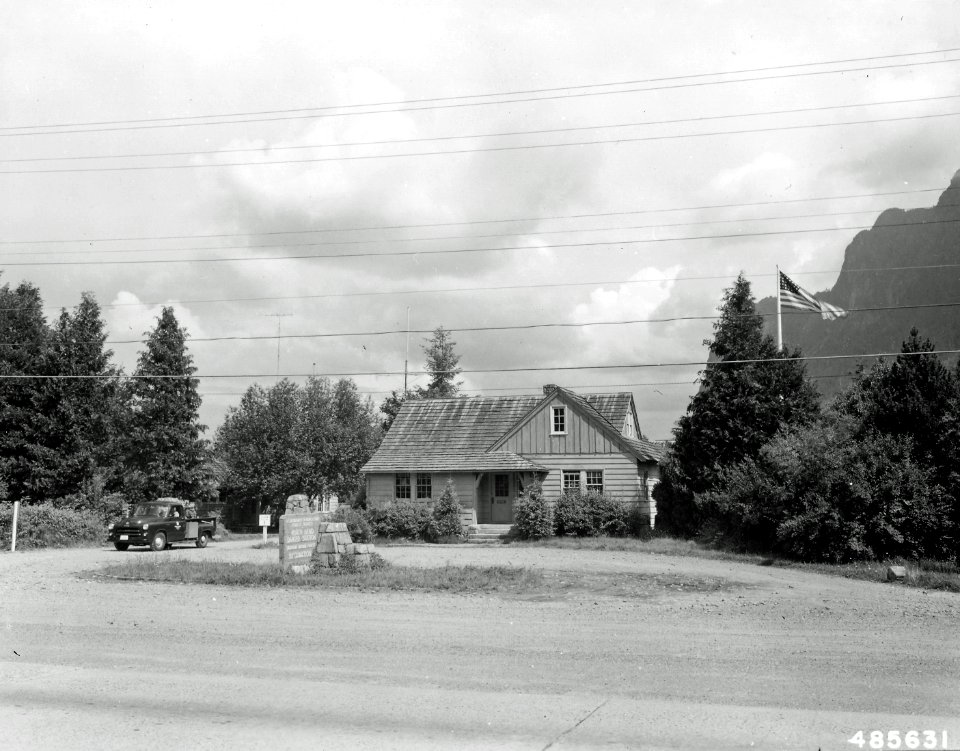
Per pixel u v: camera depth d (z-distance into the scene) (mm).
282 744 6895
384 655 10672
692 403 33344
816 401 32906
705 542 31203
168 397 46875
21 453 42594
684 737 7062
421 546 33562
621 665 10000
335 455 61875
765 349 32688
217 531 44438
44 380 42781
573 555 27641
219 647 11289
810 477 25797
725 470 31156
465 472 39688
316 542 21672
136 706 8188
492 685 9016
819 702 8211
